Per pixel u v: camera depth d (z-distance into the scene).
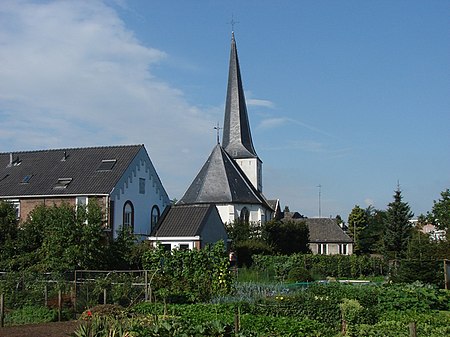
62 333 18.95
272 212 82.19
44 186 47.97
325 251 97.56
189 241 46.81
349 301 21.41
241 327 17.11
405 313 24.02
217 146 71.50
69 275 28.06
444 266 37.00
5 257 35.94
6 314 23.52
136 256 35.44
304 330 17.64
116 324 15.63
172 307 22.22
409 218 75.62
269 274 47.62
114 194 45.88
